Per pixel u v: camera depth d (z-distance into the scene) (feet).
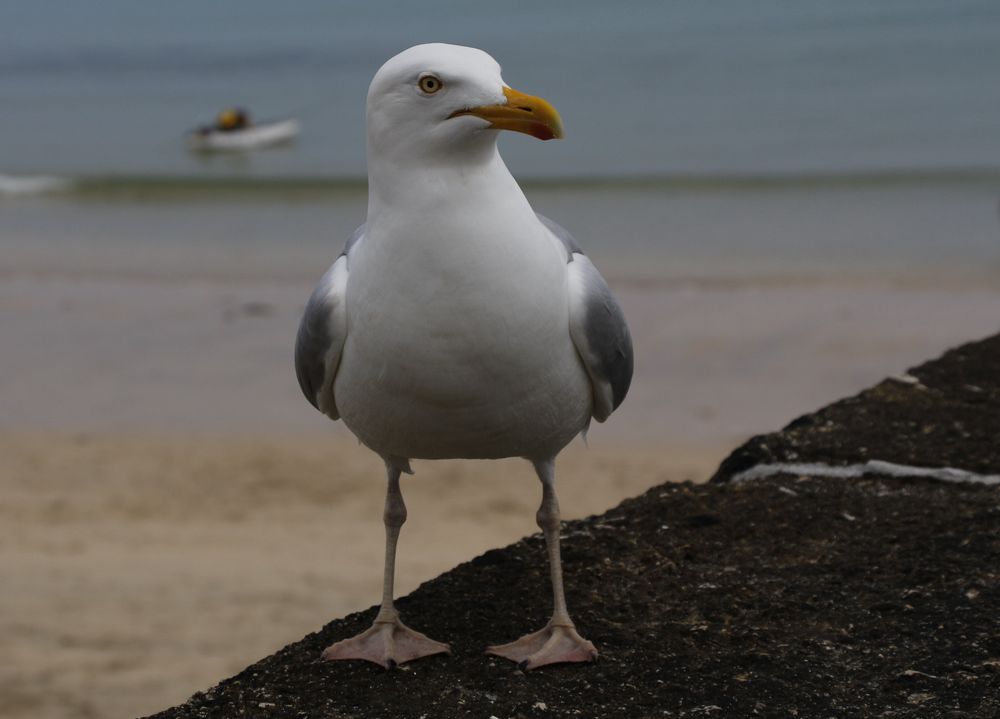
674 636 11.78
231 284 53.93
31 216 71.15
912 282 50.42
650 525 14.12
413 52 10.44
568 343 10.92
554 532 11.92
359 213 70.59
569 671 11.28
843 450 15.65
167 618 24.94
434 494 32.42
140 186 79.87
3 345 45.24
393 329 10.49
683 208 67.15
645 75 121.29
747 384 39.47
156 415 38.52
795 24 157.17
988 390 17.43
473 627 12.26
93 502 32.32
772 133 88.99
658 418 37.17
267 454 35.55
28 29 250.78
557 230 11.61
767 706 10.55
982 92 99.96
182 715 10.73
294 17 240.94
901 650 11.32
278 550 28.86
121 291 52.90
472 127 10.27
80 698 21.63
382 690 11.07
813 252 56.24
